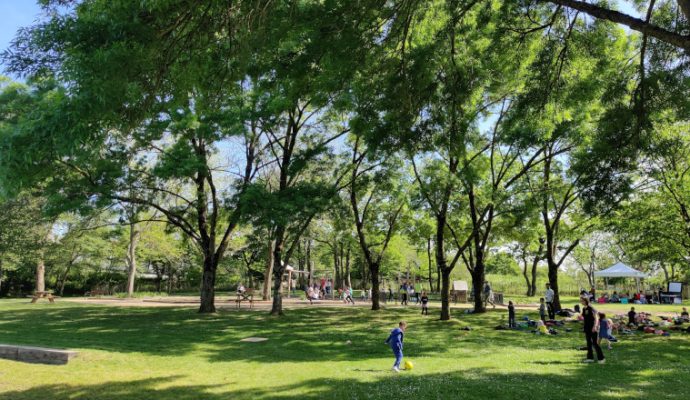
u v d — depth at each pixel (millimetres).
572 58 11039
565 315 26516
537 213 26109
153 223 45469
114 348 13719
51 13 5383
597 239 49438
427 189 22516
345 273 60594
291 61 8844
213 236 26547
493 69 11531
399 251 49656
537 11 11344
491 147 25531
